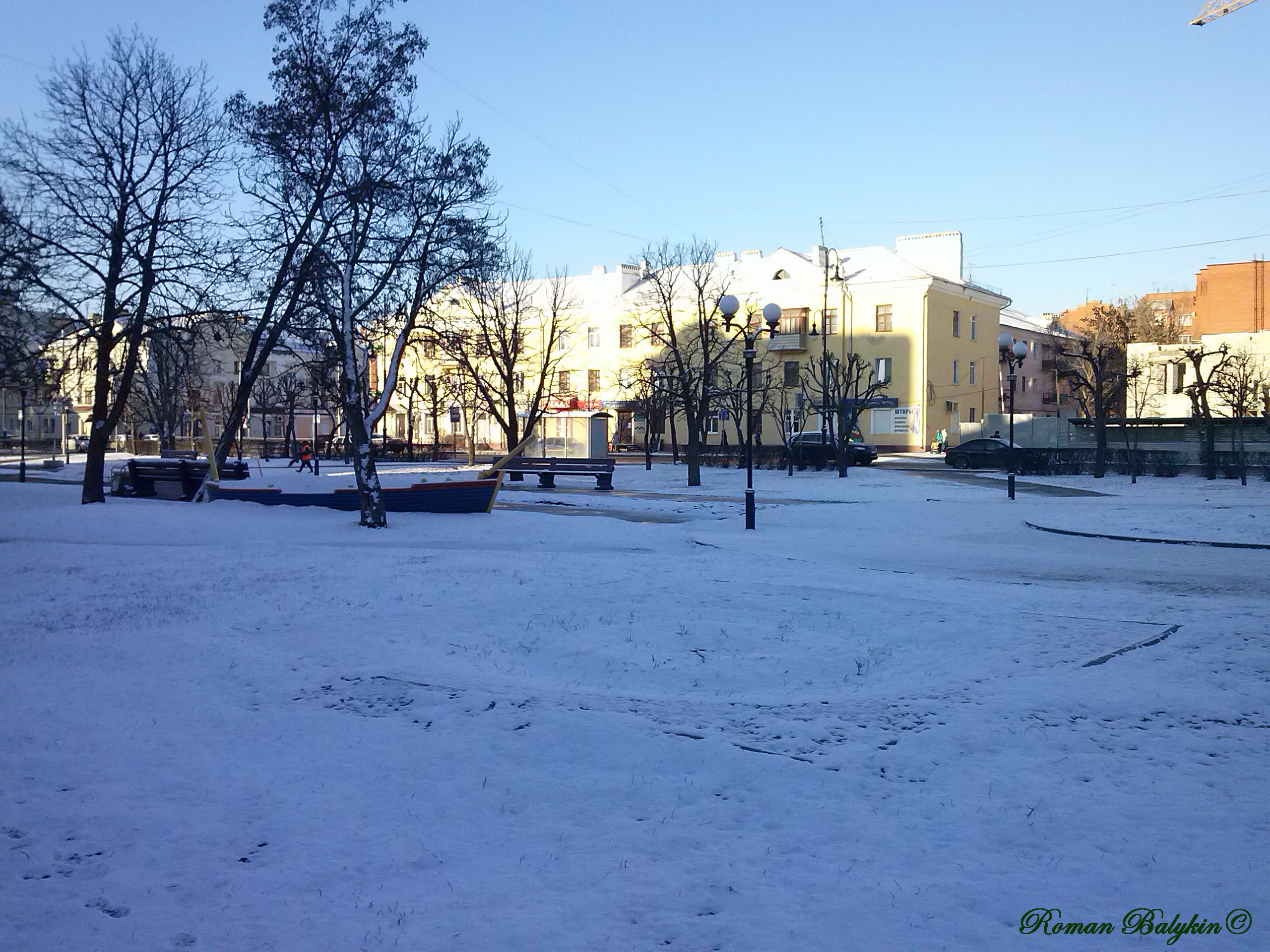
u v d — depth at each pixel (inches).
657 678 296.8
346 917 152.0
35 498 1043.9
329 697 272.1
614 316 2807.6
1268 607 402.9
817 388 2186.3
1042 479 1419.8
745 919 149.2
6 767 219.3
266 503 885.8
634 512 926.4
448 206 853.8
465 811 194.2
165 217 917.8
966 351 2588.6
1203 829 181.9
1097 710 256.1
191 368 1216.2
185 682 289.4
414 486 831.1
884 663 313.4
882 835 179.9
